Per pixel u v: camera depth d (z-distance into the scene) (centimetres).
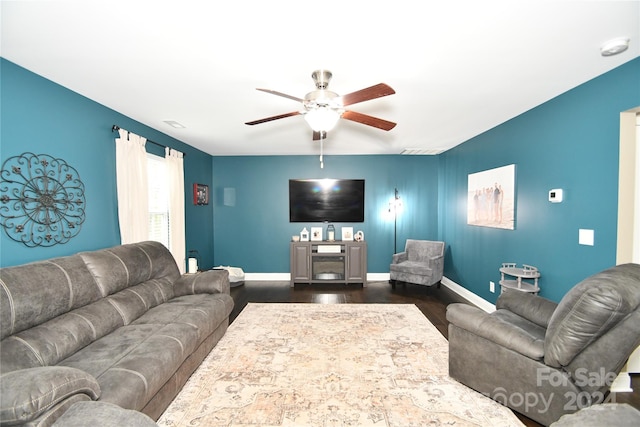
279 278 560
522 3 144
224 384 222
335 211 555
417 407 196
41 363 160
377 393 211
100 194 280
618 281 152
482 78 229
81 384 130
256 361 255
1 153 197
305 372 238
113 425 104
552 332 163
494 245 368
